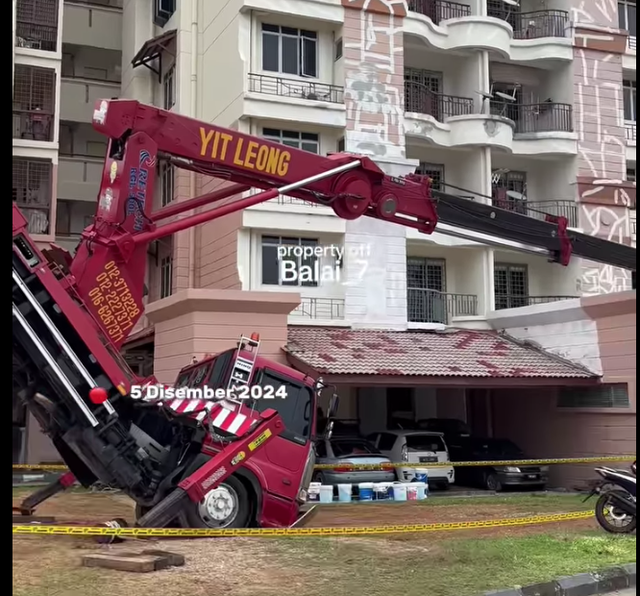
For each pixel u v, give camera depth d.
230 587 6.89
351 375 16.59
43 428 9.04
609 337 18.50
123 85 28.86
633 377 17.78
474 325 22.50
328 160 10.21
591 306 18.75
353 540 9.54
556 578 7.48
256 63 21.56
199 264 23.66
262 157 9.67
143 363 24.42
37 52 22.97
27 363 8.54
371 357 17.80
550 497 16.97
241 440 9.01
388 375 16.97
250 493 9.63
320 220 20.89
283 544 9.06
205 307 16.77
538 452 21.02
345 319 20.69
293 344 17.94
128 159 8.73
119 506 12.62
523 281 24.91
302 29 22.28
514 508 14.32
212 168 9.55
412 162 22.02
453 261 24.23
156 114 8.96
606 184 24.78
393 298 21.28
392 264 21.42
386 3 22.47
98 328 8.66
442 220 11.38
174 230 8.95
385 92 22.16
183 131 9.13
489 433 23.09
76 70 30.19
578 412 19.53
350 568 7.81
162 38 24.98
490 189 23.62
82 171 28.45
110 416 8.61
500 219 11.89
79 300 8.60
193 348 16.62
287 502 9.81
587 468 19.09
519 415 21.94
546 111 25.34
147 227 8.85
